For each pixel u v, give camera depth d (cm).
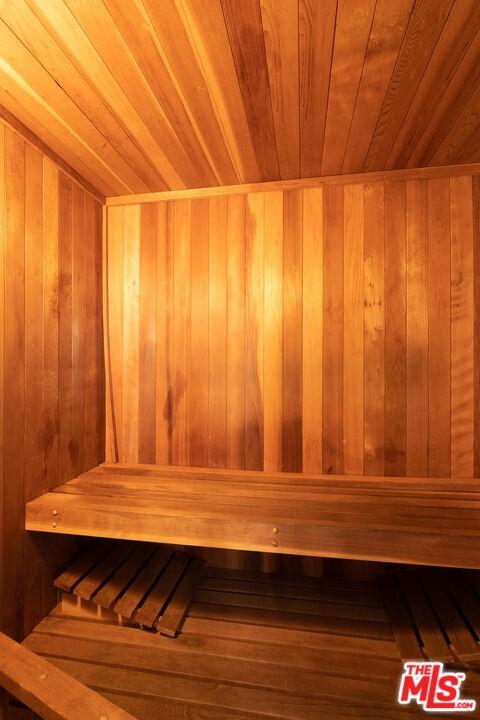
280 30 107
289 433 194
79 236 189
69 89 130
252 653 142
